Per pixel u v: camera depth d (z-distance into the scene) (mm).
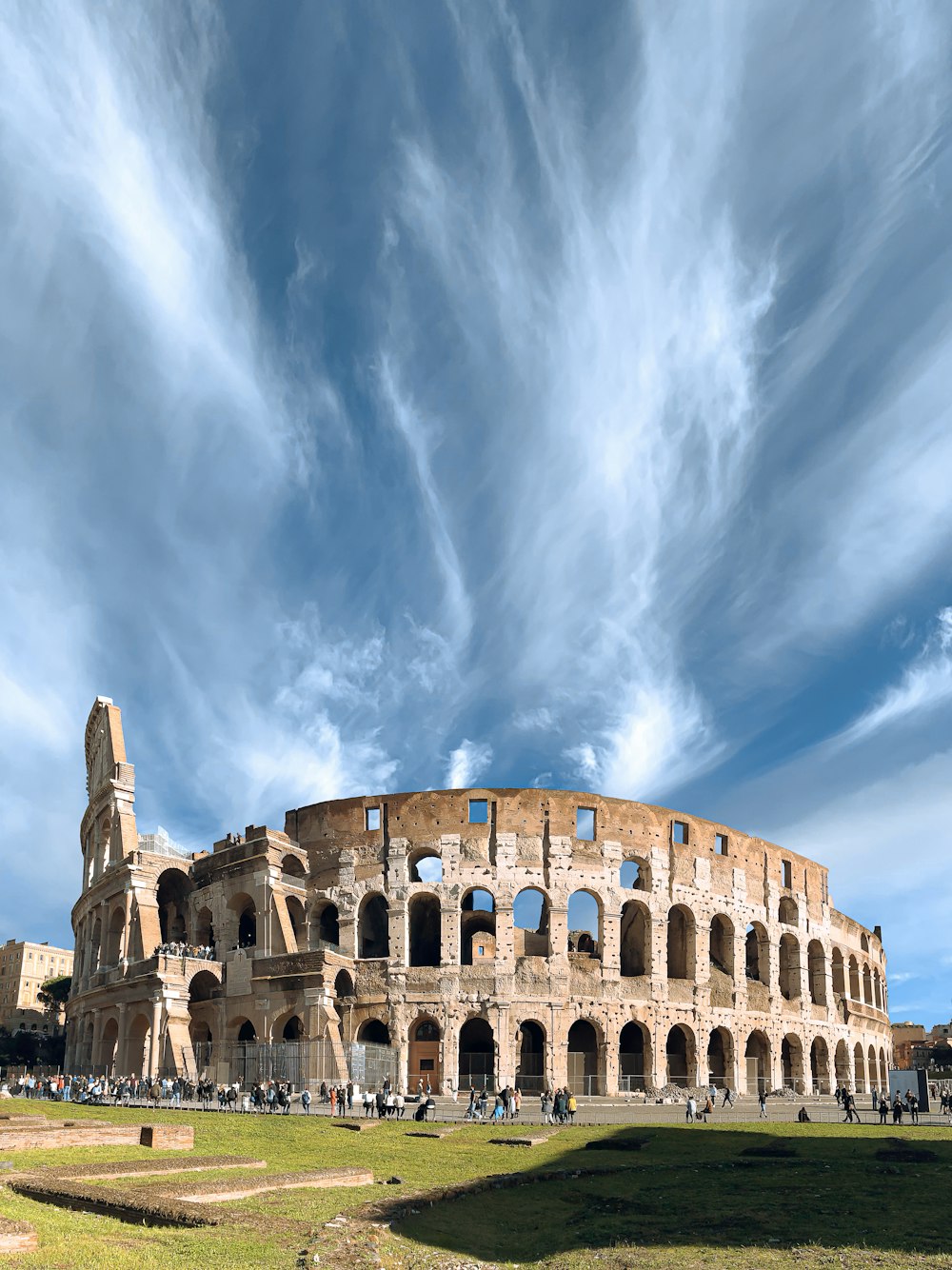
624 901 103625
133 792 113625
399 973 99688
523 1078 98688
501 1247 31969
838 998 130000
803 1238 33000
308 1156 48562
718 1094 100875
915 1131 65938
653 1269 28906
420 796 104625
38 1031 198750
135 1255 25062
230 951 100562
